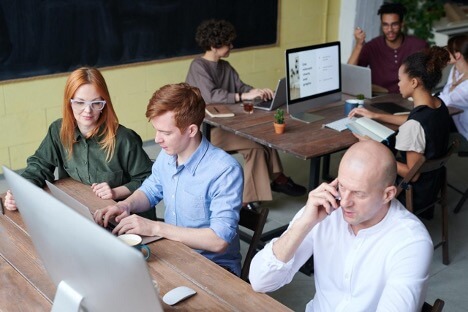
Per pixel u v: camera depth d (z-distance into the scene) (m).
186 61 5.08
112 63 4.66
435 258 3.35
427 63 3.00
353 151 1.58
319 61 3.61
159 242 1.94
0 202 2.16
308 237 1.76
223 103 3.80
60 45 4.36
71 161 2.49
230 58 5.34
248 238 3.42
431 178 3.10
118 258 1.12
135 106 4.89
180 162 2.10
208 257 2.09
